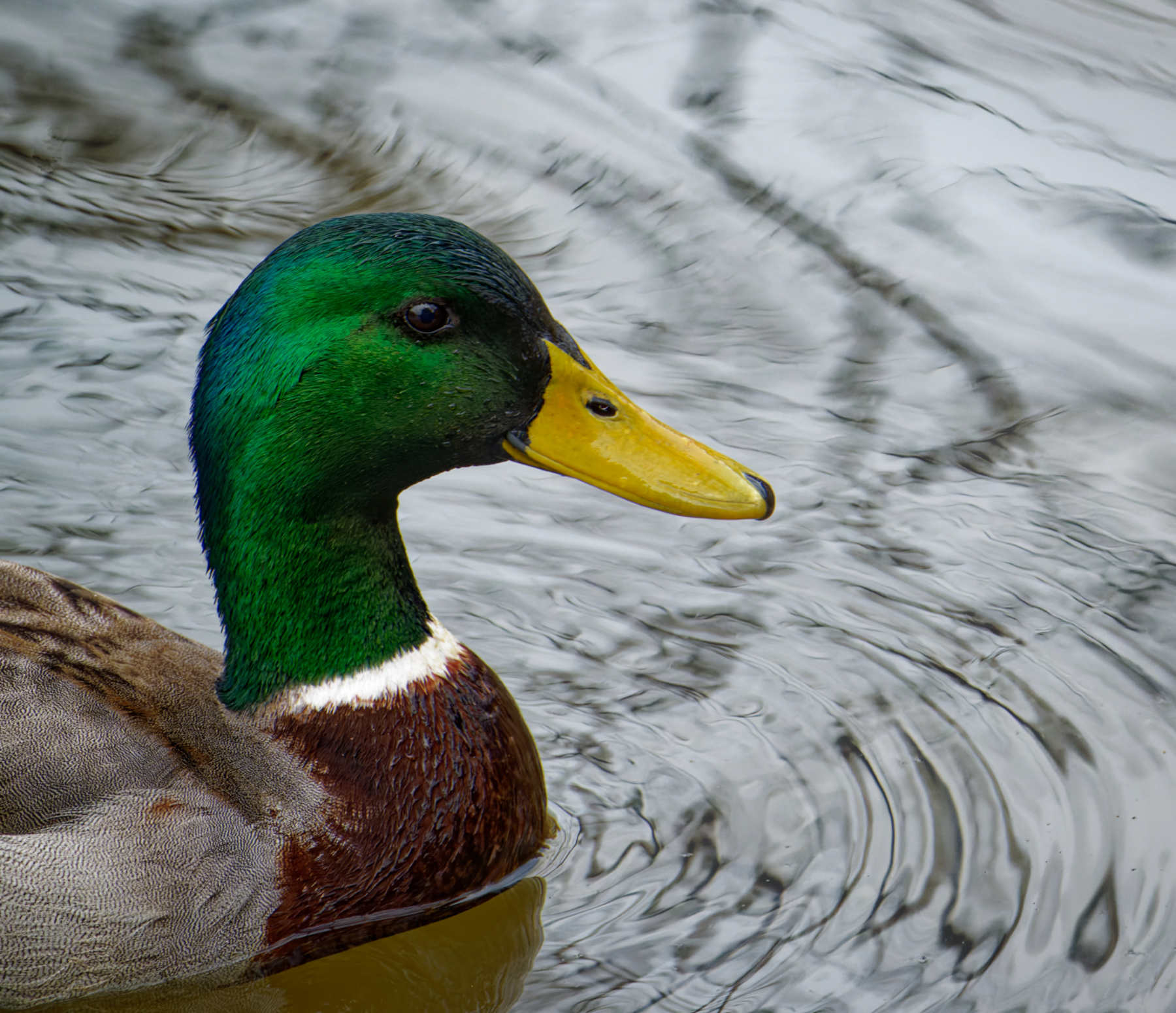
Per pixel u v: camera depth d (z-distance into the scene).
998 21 10.90
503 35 10.99
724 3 11.34
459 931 4.81
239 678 4.75
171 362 7.78
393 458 4.59
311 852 4.55
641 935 4.77
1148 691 5.95
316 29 11.04
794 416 7.68
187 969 4.42
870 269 8.74
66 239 8.78
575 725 5.80
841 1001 4.48
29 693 4.48
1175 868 5.04
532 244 9.04
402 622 4.82
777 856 5.13
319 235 4.43
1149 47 10.52
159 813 4.38
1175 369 7.96
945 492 7.19
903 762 5.60
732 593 6.58
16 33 10.78
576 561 6.76
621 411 4.61
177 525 6.76
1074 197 9.16
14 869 4.28
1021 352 8.13
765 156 9.64
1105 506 7.11
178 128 9.99
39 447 7.14
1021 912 4.86
